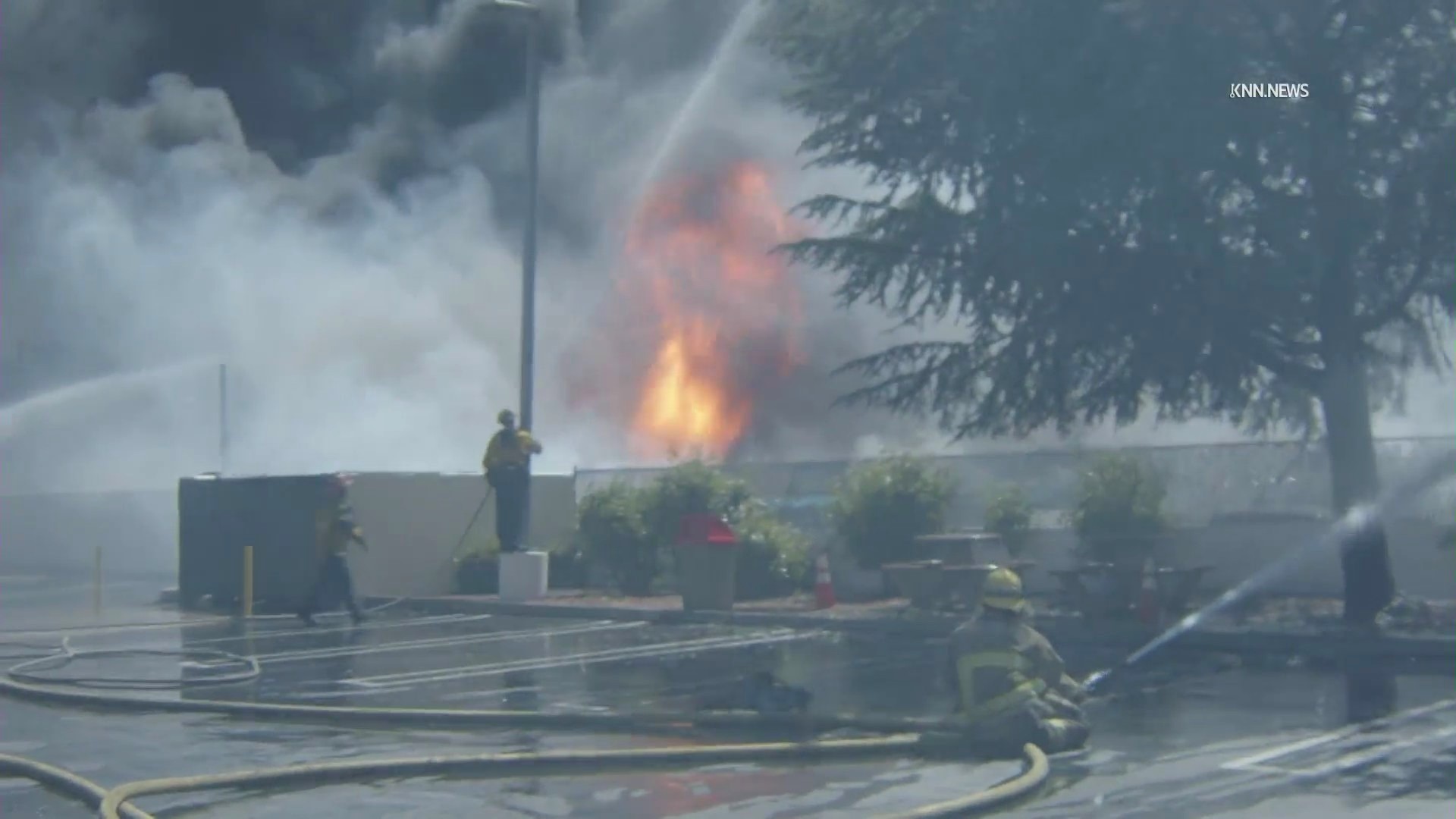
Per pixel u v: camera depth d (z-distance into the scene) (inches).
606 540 2288.4
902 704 1267.2
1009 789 890.1
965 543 1940.2
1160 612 1814.7
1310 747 1051.3
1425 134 1571.1
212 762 1042.7
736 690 1220.5
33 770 986.1
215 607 2298.2
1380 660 1513.3
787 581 2215.8
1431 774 956.0
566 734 1135.0
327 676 1470.2
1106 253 1667.1
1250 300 1627.7
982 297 1846.7
